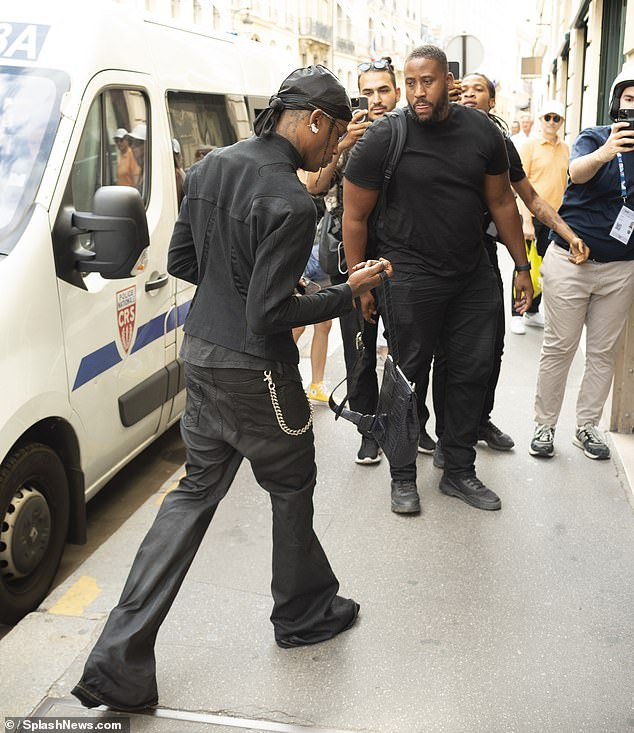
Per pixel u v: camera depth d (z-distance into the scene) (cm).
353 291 278
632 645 316
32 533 347
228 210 263
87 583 364
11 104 379
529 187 450
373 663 306
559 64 1862
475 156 386
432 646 315
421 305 404
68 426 371
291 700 287
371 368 487
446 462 443
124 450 438
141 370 441
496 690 291
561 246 464
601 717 278
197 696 289
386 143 386
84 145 387
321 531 407
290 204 251
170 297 474
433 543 394
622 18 938
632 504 431
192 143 512
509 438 502
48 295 352
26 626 325
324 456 501
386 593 351
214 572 369
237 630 326
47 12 405
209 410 279
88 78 394
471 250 404
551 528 407
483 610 339
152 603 275
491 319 416
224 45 600
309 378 647
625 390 506
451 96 464
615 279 459
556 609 339
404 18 6234
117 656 270
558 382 480
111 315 405
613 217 449
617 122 429
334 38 5478
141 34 464
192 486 285
